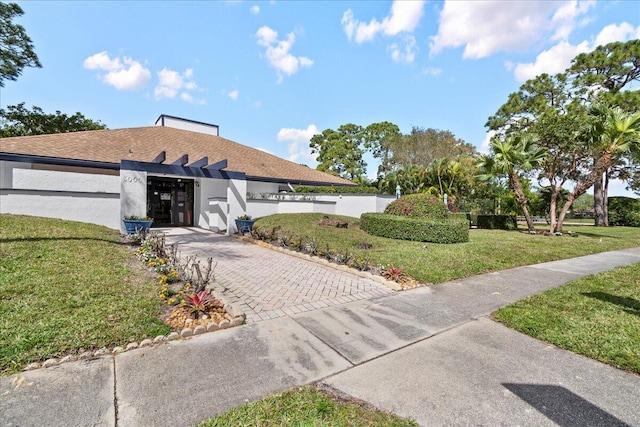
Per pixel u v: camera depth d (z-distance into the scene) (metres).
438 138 31.28
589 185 13.32
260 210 13.66
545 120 14.42
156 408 2.29
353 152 37.75
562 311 4.43
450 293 5.40
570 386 2.66
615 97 16.56
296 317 4.21
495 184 25.44
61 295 4.05
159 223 15.28
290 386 2.62
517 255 8.69
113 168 12.03
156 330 3.46
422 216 11.20
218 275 6.16
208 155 16.16
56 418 2.16
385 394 2.53
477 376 2.81
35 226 7.26
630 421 2.23
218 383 2.63
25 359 2.79
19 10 13.35
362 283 5.94
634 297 5.10
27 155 10.39
